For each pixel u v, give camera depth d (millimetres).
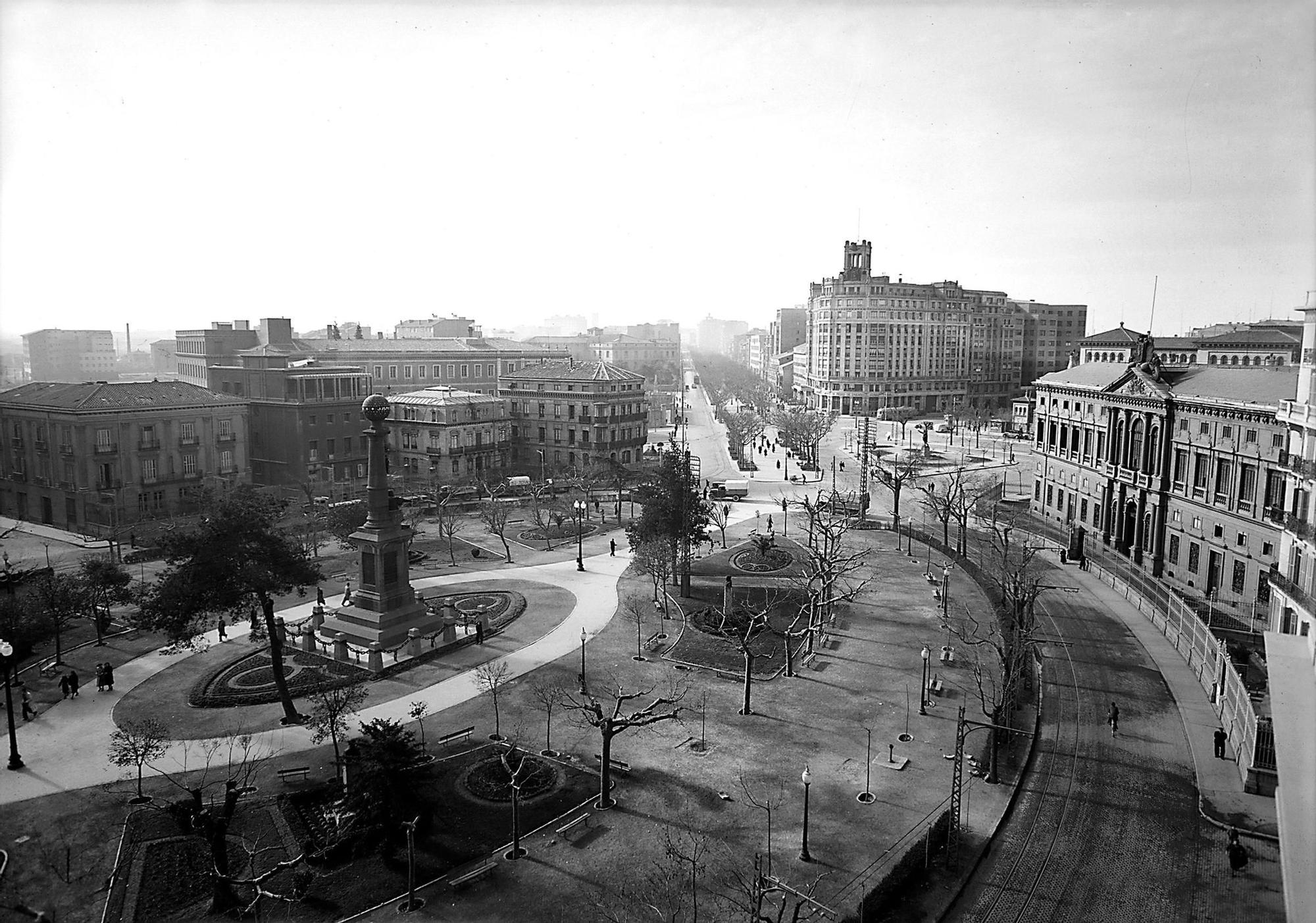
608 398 131000
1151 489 81562
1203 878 34812
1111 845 37156
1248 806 39875
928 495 100500
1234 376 74562
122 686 52875
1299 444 48438
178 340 182375
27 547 87500
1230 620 66062
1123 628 65562
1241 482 68938
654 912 31938
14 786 40844
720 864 35062
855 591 67312
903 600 72188
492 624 64375
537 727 47656
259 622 59844
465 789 40750
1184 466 77250
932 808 39625
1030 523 104375
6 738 45719
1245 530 68312
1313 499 46000
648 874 34406
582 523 100625
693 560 85312
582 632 52500
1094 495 92938
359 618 60219
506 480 119375
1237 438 69438
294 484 111688
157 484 99125
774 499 121562
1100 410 91750
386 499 60219
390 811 36031
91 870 34375
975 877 34969
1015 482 133875
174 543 48656
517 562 84625
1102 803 40594
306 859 35031
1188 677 55812
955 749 44719
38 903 32250
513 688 52844
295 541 65938
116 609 68250
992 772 42125
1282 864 29344
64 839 36531
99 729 46938
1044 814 39625
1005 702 47344
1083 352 193250
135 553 82375
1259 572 66500
